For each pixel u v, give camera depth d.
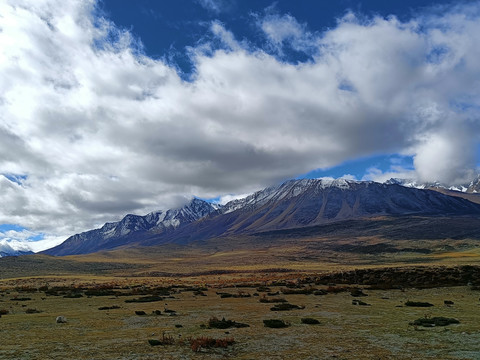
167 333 20.19
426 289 45.38
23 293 58.72
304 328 21.02
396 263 164.25
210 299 42.00
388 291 45.16
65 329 22.00
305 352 15.19
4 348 16.62
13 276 138.88
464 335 17.69
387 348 15.58
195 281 97.56
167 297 45.66
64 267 178.00
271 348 16.08
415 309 28.78
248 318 25.69
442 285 48.47
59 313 30.50
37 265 174.38
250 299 40.94
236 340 17.89
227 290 56.81
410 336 17.94
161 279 118.94
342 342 16.97
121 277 143.00
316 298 39.62
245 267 186.38
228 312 29.38
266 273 137.75
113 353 15.43
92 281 107.94
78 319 26.55
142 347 16.53
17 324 24.22
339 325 21.84
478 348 15.11
